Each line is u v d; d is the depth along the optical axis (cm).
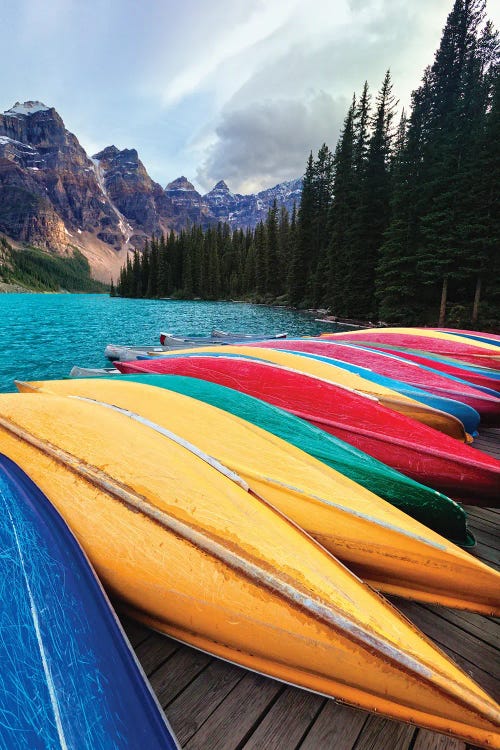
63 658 142
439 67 3800
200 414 326
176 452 252
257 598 176
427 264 2288
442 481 340
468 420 488
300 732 175
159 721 137
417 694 158
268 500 257
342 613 168
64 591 167
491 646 230
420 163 2475
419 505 293
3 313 3161
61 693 132
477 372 676
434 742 174
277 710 185
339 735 175
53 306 4384
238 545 190
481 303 2181
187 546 191
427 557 237
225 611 181
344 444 342
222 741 171
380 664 161
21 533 183
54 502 212
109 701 135
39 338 1719
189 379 434
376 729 178
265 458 285
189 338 1255
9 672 132
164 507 206
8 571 165
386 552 242
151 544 194
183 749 167
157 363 542
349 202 3328
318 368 502
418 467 345
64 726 124
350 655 164
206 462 252
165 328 2208
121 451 240
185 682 196
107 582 197
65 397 329
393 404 446
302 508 255
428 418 442
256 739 172
